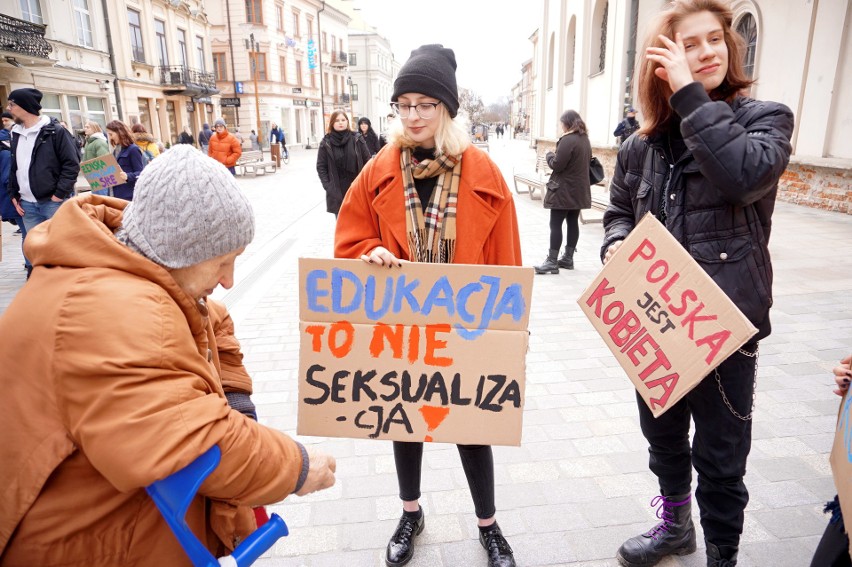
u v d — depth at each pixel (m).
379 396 1.78
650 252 1.74
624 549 2.12
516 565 2.13
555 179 6.05
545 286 5.81
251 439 1.07
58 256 1.01
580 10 17.39
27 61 16.27
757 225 1.68
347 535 2.31
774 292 5.17
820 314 4.59
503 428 1.76
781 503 2.41
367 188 1.93
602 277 1.86
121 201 1.22
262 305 5.29
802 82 9.38
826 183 9.11
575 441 2.95
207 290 1.17
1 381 0.99
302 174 20.53
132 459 0.91
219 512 1.18
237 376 1.48
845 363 1.54
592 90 16.50
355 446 2.97
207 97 31.70
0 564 1.03
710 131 1.50
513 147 39.19
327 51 51.09
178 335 1.02
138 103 24.34
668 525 2.10
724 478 1.82
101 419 0.93
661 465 2.05
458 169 1.85
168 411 0.95
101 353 0.93
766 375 3.57
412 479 2.14
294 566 2.15
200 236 1.06
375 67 66.44
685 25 1.63
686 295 1.66
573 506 2.46
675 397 1.68
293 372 3.85
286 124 43.38
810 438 2.88
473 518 2.40
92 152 7.23
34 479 0.98
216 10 37.88
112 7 21.94
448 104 1.77
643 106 1.82
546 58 22.98
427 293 1.71
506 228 1.90
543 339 4.38
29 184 5.65
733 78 1.69
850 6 8.39
